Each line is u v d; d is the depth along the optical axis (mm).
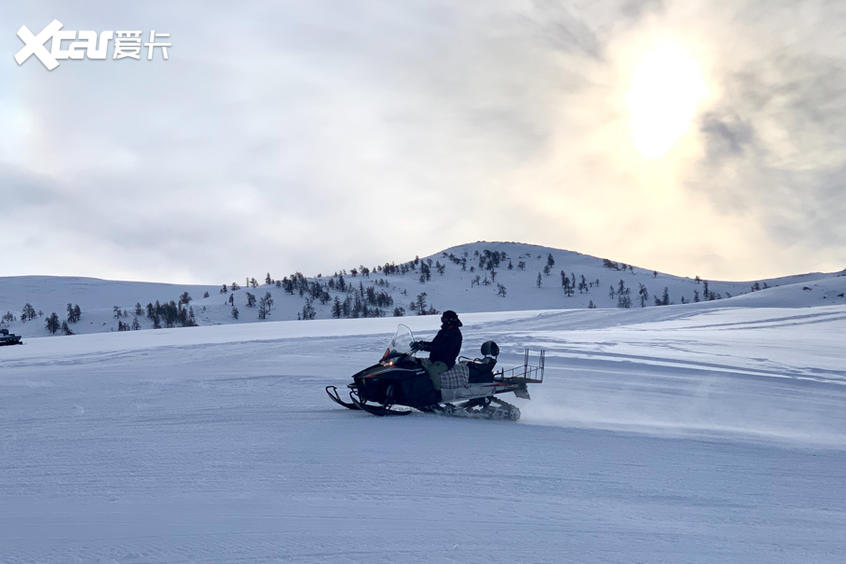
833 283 119125
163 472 6188
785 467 7309
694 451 7957
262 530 4578
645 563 4145
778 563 4262
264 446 7367
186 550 4188
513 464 6750
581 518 5059
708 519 5207
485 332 29359
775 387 15039
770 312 42156
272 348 23922
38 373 16969
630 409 11875
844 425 11133
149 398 11500
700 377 16250
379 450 7211
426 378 9812
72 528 4598
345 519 4844
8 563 3949
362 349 22797
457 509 5156
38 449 7215
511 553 4238
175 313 175375
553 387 14242
